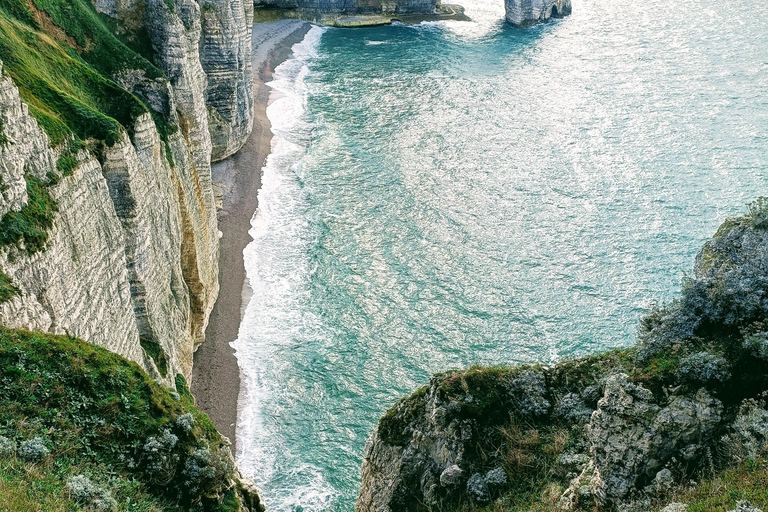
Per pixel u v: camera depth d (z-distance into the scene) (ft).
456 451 82.99
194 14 194.29
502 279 221.46
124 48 164.66
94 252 113.70
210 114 261.85
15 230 92.02
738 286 72.59
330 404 176.14
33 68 125.80
